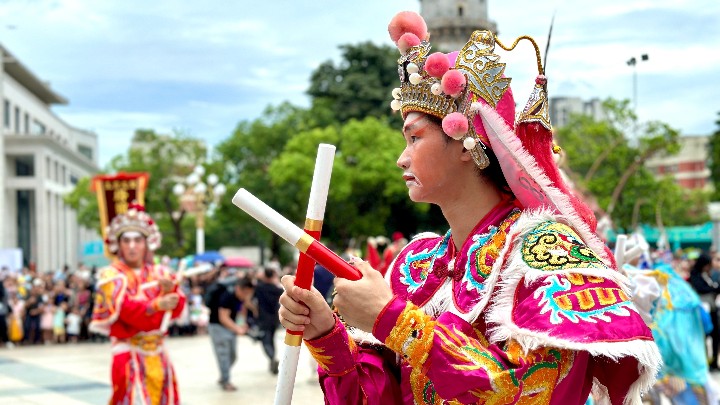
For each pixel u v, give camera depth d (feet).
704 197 172.76
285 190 119.85
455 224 7.04
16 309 60.39
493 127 6.53
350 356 7.09
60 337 63.62
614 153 89.61
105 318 20.65
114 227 22.02
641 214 95.14
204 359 48.26
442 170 6.82
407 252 7.80
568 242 6.19
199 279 69.51
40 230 184.85
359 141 114.42
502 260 6.39
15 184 184.85
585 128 91.76
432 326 6.04
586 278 5.96
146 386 20.79
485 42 6.75
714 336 39.58
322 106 135.44
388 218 123.34
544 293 5.94
